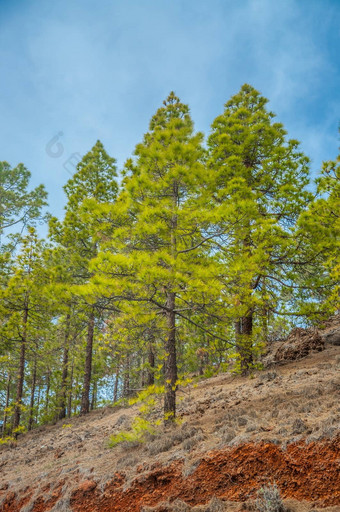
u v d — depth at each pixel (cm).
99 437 1319
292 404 823
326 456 561
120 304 1012
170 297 1083
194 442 762
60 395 2484
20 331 1897
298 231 1198
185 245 1112
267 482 583
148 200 1055
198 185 1112
